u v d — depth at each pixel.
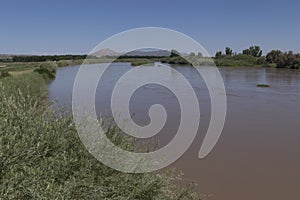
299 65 59.91
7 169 2.63
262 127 12.77
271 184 7.07
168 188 3.99
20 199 2.57
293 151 9.52
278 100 20.94
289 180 7.29
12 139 2.76
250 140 10.79
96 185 3.08
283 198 6.39
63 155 2.98
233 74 46.12
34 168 2.73
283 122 13.79
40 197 2.56
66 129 3.33
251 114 15.62
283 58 63.06
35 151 2.86
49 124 3.29
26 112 3.29
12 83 14.35
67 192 2.78
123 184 3.29
